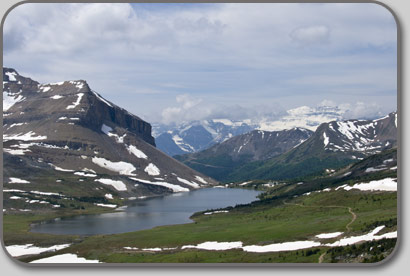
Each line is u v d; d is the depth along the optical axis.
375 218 170.25
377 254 110.88
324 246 137.88
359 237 138.12
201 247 165.75
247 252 145.50
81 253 167.62
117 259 152.38
